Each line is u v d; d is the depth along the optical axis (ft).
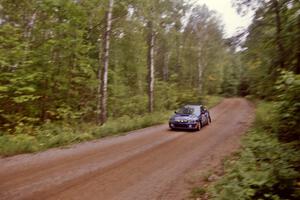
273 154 31.78
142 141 49.88
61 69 63.67
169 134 59.11
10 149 37.09
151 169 32.14
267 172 23.52
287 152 30.19
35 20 64.39
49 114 62.59
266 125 53.88
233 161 33.60
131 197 23.82
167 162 35.37
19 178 27.32
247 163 30.14
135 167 32.81
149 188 26.07
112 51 95.81
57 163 33.19
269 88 58.08
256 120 68.69
